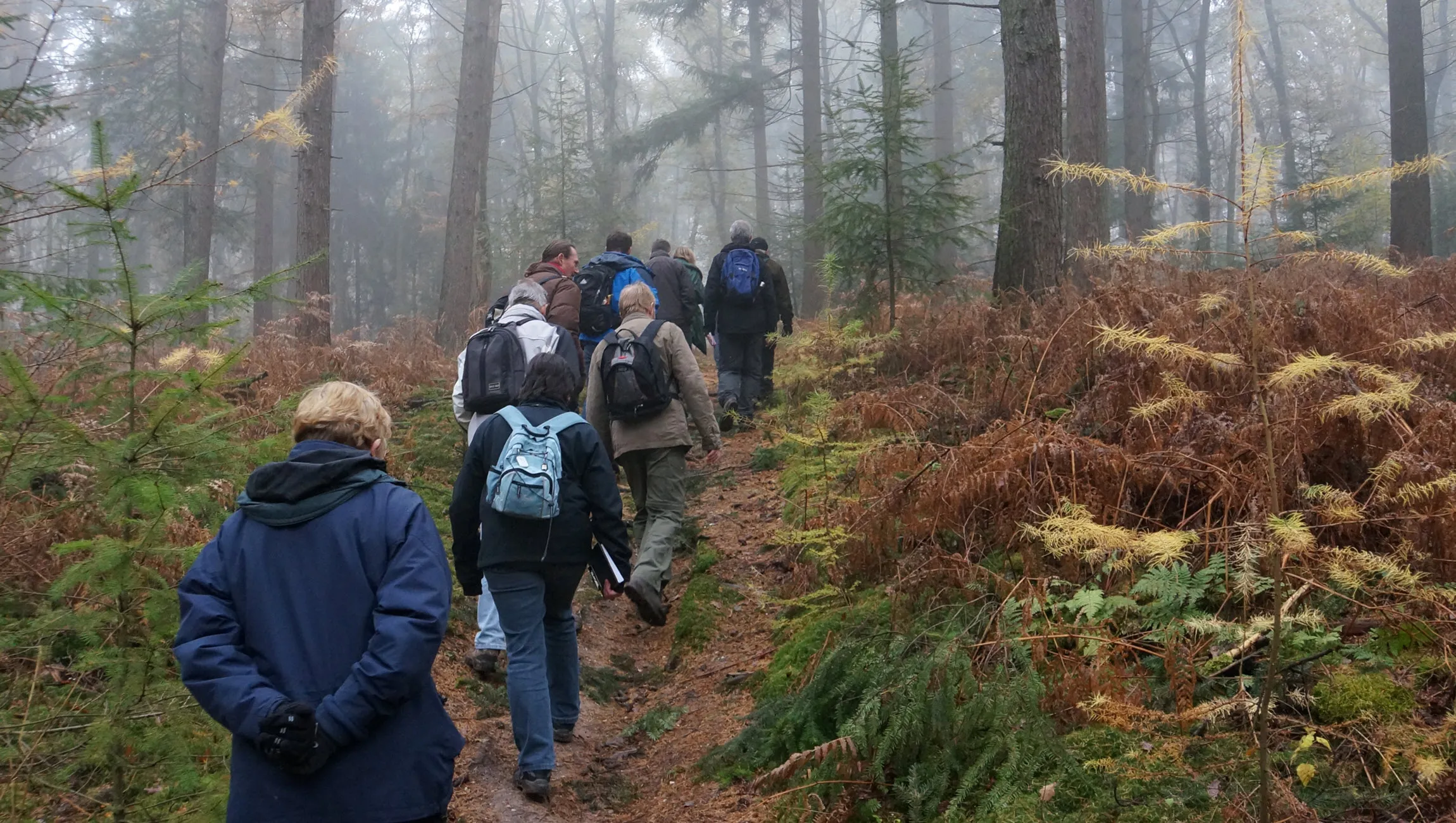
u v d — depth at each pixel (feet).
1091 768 9.17
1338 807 8.04
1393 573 8.32
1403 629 9.73
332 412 8.29
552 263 22.45
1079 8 44.60
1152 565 10.85
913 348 26.23
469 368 16.05
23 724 8.93
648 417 17.07
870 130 31.55
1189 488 12.26
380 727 7.48
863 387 25.41
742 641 16.29
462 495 12.30
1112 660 10.40
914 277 32.42
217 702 7.15
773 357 32.12
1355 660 9.59
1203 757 8.98
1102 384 15.23
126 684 8.34
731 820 11.00
